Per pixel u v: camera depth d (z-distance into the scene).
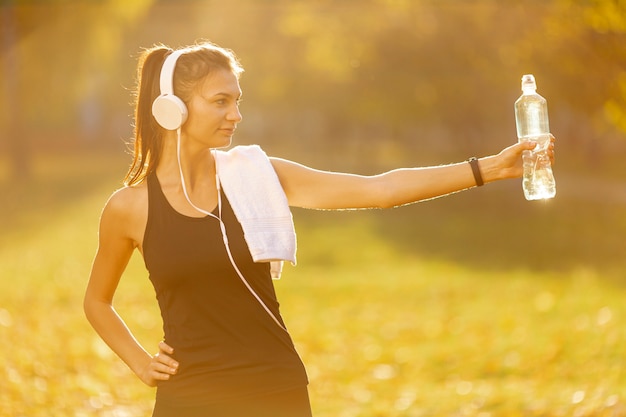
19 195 47.19
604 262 27.00
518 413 10.25
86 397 11.45
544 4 22.22
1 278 22.98
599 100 20.58
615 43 17.28
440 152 81.50
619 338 13.68
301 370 4.70
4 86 53.72
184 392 4.64
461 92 41.50
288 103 81.12
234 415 4.60
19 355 13.14
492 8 27.41
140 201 4.77
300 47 61.12
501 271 26.67
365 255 31.94
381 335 17.61
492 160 4.79
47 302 19.56
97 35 51.94
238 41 62.09
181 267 4.61
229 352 4.60
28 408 10.55
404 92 42.19
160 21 62.12
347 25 40.12
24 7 50.78
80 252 29.64
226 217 4.69
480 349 15.27
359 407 11.70
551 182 4.88
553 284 22.28
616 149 67.75
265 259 4.61
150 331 17.33
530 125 5.10
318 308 21.16
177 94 4.71
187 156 4.76
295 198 4.88
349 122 86.06
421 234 37.56
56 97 54.44
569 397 10.68
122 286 22.86
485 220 41.12
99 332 4.96
